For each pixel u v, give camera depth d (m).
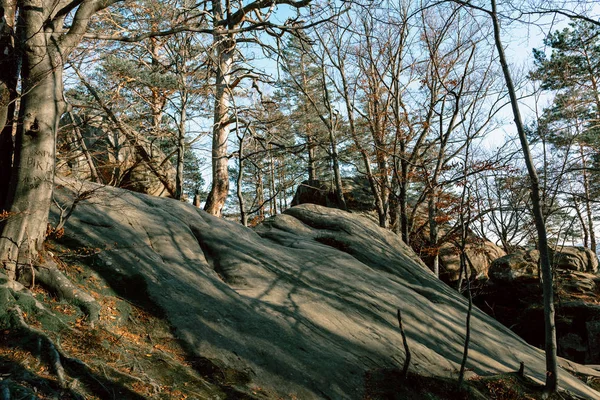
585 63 22.69
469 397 7.37
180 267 8.09
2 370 4.29
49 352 4.76
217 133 19.36
